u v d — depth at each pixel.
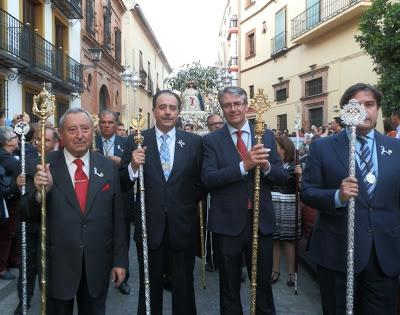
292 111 22.09
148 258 4.09
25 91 13.41
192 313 4.17
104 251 3.30
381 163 3.19
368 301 3.23
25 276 4.42
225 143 4.04
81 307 3.36
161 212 4.05
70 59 16.91
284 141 5.88
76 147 3.26
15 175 5.30
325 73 18.88
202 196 4.36
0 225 5.74
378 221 3.14
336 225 3.25
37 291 5.58
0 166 5.30
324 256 3.29
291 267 5.83
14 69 12.50
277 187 5.83
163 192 4.07
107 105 25.33
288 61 22.44
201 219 5.73
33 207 3.26
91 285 3.22
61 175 3.28
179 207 4.07
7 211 5.44
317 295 5.49
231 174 3.77
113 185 3.41
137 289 5.70
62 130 3.29
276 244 5.93
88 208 3.25
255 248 3.76
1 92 11.93
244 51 28.30
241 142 4.05
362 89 3.21
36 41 13.59
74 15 17.45
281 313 4.91
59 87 16.05
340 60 17.88
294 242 5.75
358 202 3.15
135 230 4.18
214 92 23.19
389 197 3.17
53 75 14.80
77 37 18.70
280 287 5.77
